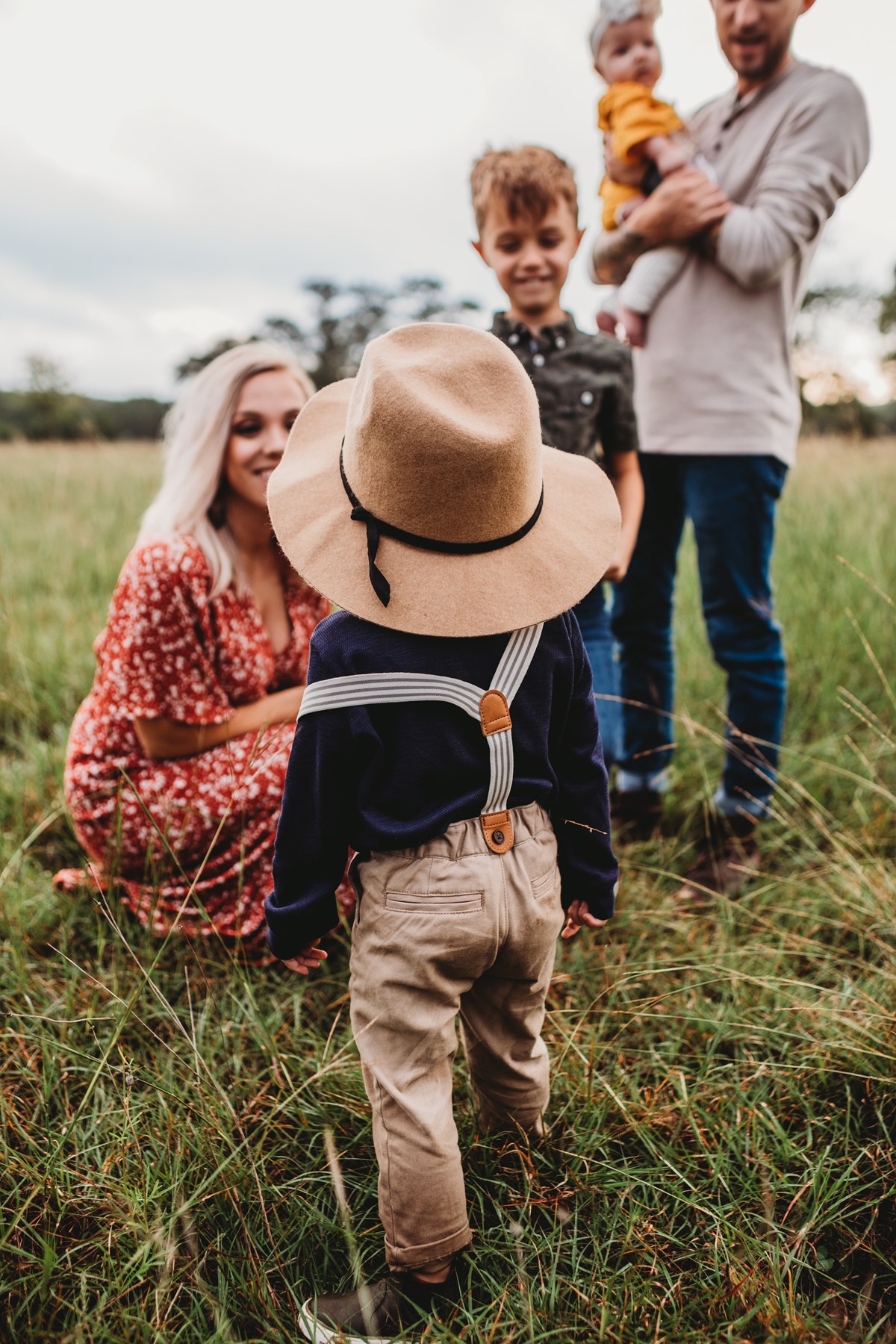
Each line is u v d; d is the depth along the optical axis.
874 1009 1.76
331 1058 1.72
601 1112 1.60
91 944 2.13
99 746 2.23
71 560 5.18
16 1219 1.33
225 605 2.17
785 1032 1.75
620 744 2.44
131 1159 1.48
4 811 2.68
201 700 2.15
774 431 2.38
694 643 3.86
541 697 1.34
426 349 1.29
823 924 2.20
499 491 1.25
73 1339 1.19
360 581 1.29
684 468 2.50
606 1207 1.46
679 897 2.31
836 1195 1.48
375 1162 1.57
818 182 2.19
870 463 7.30
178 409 2.23
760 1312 1.26
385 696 1.26
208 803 2.17
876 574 3.96
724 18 2.26
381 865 1.32
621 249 2.50
